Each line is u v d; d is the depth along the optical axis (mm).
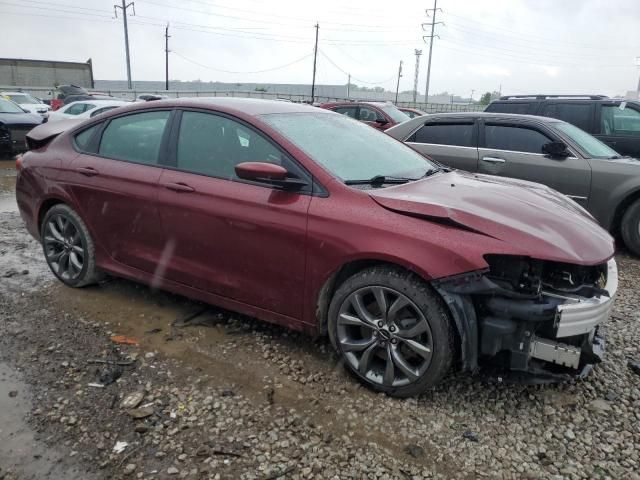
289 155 3262
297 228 3113
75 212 4301
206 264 3592
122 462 2498
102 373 3229
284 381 3174
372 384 3061
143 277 3988
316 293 3156
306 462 2514
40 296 4367
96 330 3787
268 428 2746
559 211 3195
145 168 3836
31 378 3176
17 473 2426
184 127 3744
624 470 2512
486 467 2520
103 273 4434
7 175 10875
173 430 2717
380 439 2688
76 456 2537
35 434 2686
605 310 2773
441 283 2748
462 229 2783
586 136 6617
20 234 6289
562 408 2984
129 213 3896
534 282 2729
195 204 3512
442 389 3121
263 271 3328
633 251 6078
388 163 3668
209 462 2502
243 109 3586
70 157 4309
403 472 2469
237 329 3824
